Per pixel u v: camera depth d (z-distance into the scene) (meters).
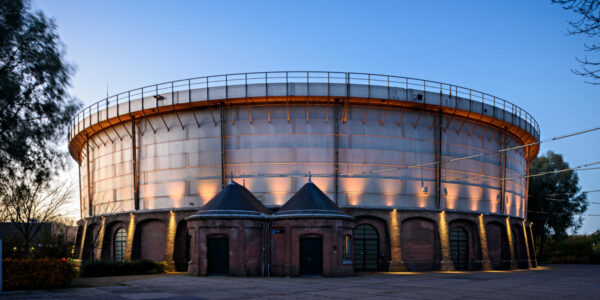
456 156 40.91
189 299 18.30
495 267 42.56
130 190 40.75
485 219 41.56
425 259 37.69
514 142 48.06
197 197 37.59
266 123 37.50
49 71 24.03
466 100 40.06
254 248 30.08
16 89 21.88
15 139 22.31
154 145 40.00
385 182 37.78
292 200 31.59
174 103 37.78
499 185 44.44
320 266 29.48
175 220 37.22
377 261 36.91
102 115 41.59
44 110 23.83
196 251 30.47
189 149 38.53
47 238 30.44
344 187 36.91
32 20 23.73
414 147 39.06
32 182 24.56
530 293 20.48
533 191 66.38
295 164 36.91
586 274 34.94
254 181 36.78
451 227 39.66
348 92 36.66
